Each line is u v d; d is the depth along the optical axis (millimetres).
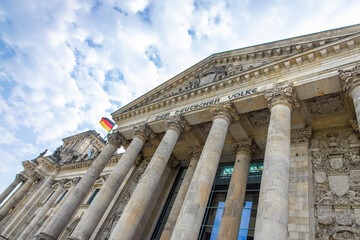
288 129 19953
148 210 32625
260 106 25016
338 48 21594
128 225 22844
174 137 28703
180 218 18953
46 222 49344
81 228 26172
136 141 33031
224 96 27453
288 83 22891
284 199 15742
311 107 24969
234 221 23109
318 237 18641
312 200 20703
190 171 32344
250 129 29031
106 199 28719
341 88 21062
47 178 64688
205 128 32531
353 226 17969
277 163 17484
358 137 22656
